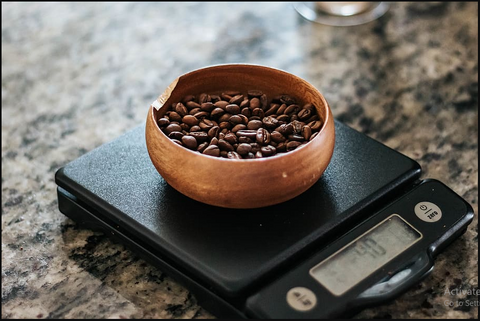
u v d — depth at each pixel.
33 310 0.52
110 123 0.69
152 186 0.56
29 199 0.61
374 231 0.53
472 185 0.62
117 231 0.54
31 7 0.86
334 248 0.52
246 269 0.50
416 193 0.56
